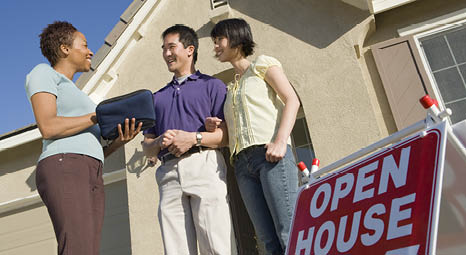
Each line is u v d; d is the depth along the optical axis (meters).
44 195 2.07
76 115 2.33
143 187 4.60
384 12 4.59
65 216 2.00
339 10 4.48
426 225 1.37
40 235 6.14
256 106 2.31
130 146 4.80
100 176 2.28
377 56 4.38
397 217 1.47
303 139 4.71
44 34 2.46
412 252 1.35
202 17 5.04
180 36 2.74
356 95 4.14
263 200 2.27
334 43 4.38
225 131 2.47
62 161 2.11
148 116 2.33
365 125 4.02
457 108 4.10
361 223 1.59
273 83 2.34
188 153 2.39
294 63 4.46
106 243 5.75
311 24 4.54
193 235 2.36
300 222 1.89
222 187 2.37
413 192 1.47
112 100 2.31
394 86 4.22
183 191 2.35
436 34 4.39
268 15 4.74
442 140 1.48
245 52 2.62
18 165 6.36
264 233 2.25
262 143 2.20
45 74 2.27
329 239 1.69
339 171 1.86
